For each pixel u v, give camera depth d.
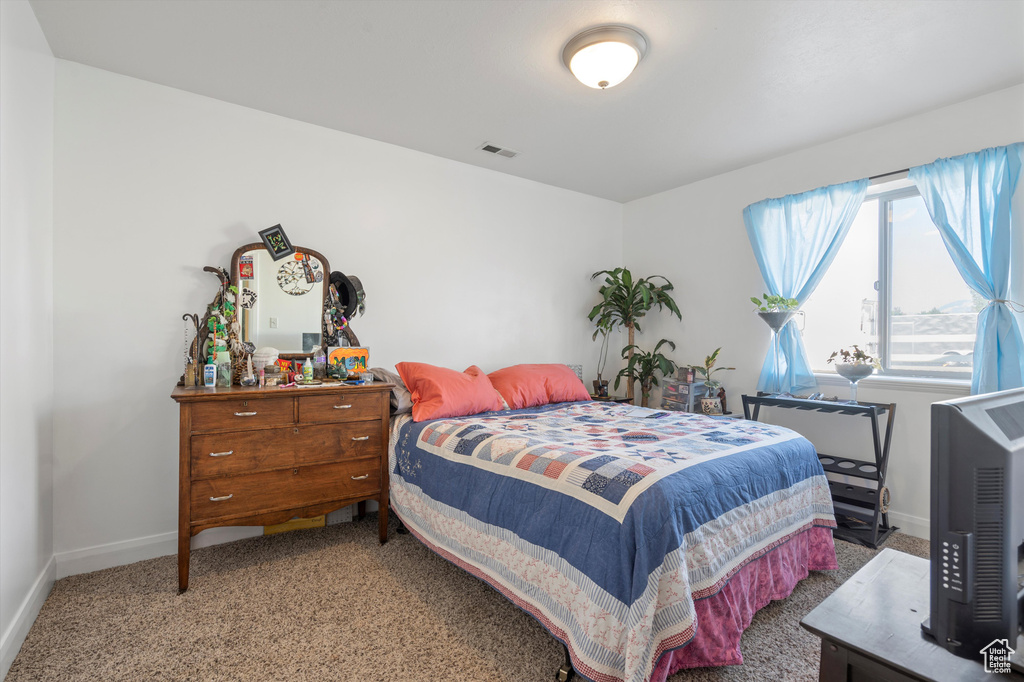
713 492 1.65
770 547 1.87
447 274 3.44
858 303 3.26
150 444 2.42
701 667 1.58
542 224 3.96
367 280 3.10
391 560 2.37
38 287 2.01
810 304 3.47
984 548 0.79
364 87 2.47
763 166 3.45
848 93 2.49
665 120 2.81
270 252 2.69
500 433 2.22
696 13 1.88
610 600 1.38
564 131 2.97
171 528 2.47
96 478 2.29
